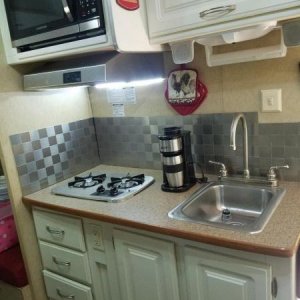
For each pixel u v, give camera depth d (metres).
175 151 1.43
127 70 1.39
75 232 1.49
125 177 1.72
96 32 1.24
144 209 1.33
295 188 1.37
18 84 1.61
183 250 1.18
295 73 1.32
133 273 1.34
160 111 1.73
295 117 1.36
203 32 1.16
